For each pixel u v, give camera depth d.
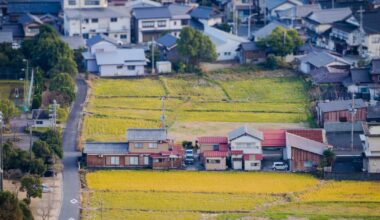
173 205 188.62
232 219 181.75
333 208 188.25
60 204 187.75
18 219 170.25
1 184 184.12
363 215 184.38
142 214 183.88
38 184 188.88
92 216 182.25
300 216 183.62
